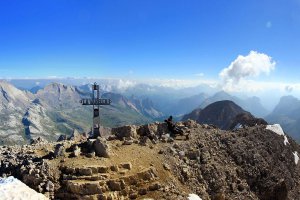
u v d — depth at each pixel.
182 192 63.50
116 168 59.31
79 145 66.50
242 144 95.62
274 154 102.81
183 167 71.25
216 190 74.12
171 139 80.88
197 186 69.81
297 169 108.50
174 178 66.44
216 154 85.38
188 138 84.69
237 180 81.38
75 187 52.94
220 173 77.88
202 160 78.50
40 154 68.31
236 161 88.62
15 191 44.50
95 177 55.59
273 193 87.38
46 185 53.38
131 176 58.62
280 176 94.88
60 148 62.47
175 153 74.38
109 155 62.97
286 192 90.62
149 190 59.84
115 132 81.31
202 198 67.19
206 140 88.12
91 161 59.94
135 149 70.94
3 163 64.94
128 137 77.81
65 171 56.53
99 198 53.09
